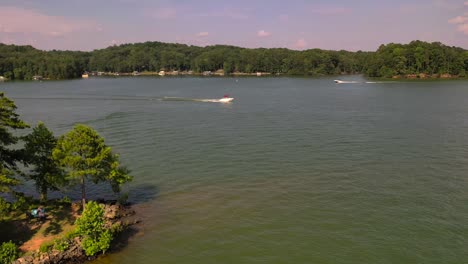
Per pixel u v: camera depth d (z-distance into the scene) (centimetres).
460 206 4928
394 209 4881
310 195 5353
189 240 4259
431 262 3772
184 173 6325
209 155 7306
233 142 8288
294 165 6625
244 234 4362
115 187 4984
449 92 17988
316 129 9569
